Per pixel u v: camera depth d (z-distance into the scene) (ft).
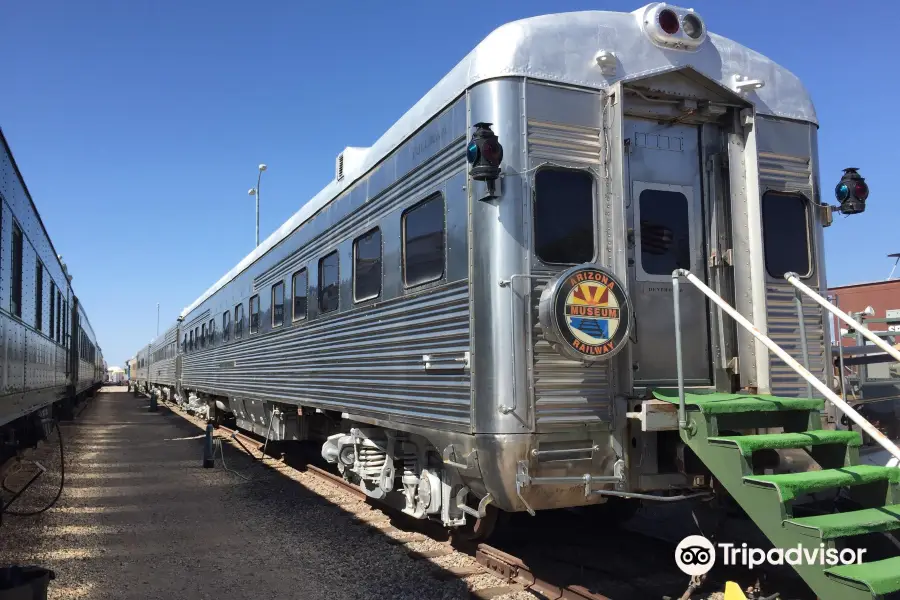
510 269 13.71
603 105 14.82
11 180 22.84
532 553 17.70
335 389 22.98
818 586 10.60
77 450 42.34
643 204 15.62
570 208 14.43
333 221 24.17
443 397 15.46
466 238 14.71
